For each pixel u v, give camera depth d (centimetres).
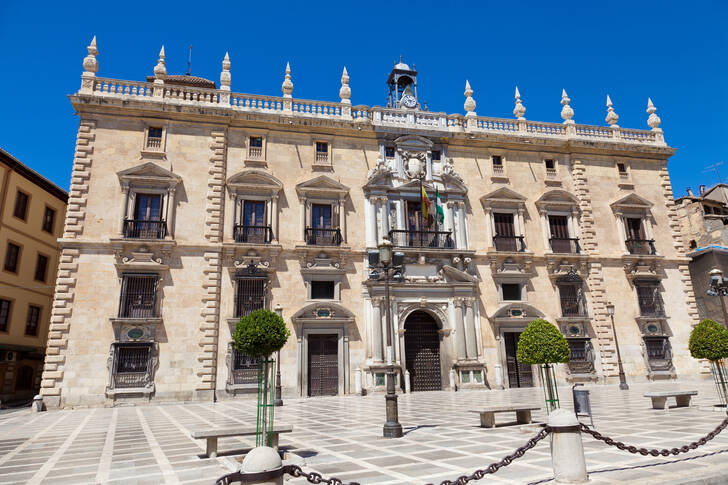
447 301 2675
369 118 2888
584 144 3084
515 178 2998
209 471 792
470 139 2964
